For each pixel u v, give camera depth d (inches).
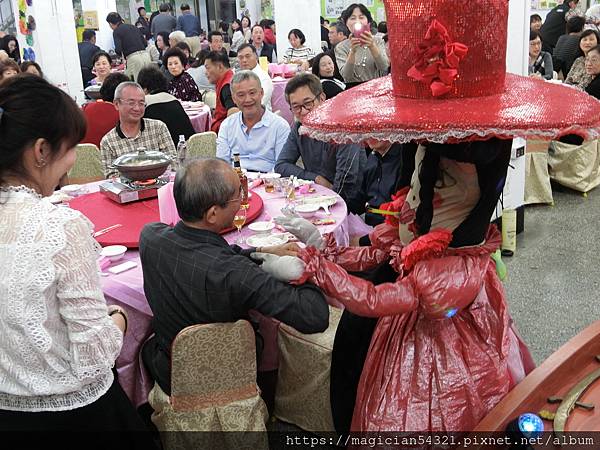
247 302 70.4
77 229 52.6
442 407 65.6
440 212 67.3
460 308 66.1
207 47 485.1
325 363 85.0
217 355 72.5
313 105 130.7
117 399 61.1
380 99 60.9
